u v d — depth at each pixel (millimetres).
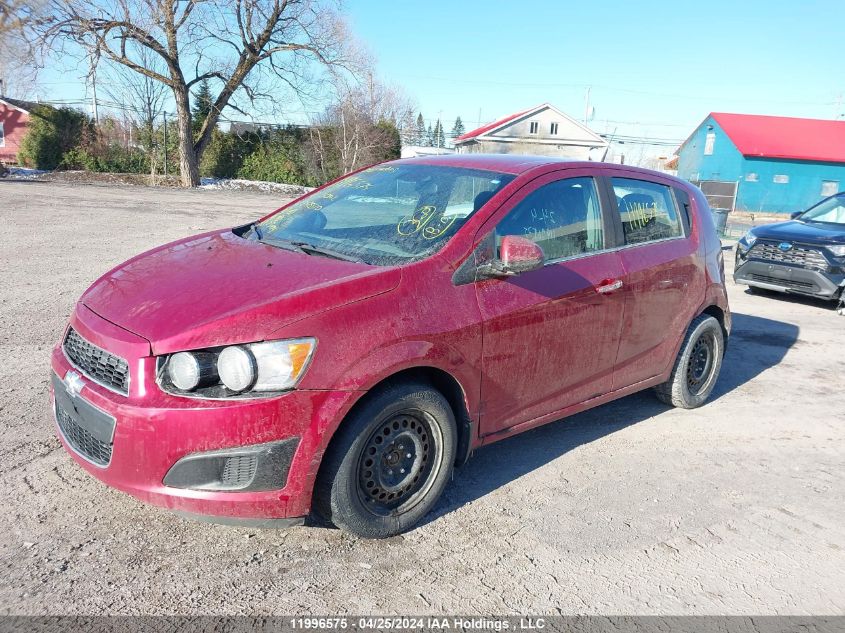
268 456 2678
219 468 2668
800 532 3494
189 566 2848
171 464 2631
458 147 67188
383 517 3086
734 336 7527
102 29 25859
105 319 2945
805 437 4773
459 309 3203
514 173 3818
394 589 2803
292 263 3246
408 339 2973
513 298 3441
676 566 3115
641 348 4402
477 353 3275
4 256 9281
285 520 2803
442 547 3131
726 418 5035
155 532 3061
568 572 3008
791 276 9141
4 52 24922
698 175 50156
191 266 3330
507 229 3549
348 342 2811
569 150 62812
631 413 5027
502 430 3594
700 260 4836
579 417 4902
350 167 36625
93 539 2971
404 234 3516
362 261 3305
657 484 3918
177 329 2695
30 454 3658
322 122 36875
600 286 3918
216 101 29125
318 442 2738
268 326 2697
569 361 3844
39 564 2773
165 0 26250
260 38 28203
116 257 9711
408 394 3012
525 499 3637
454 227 3436
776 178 44781
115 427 2668
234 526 2975
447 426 3230
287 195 27734
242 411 2623
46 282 7855
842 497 3908
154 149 30953
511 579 2930
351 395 2787
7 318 6266
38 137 31172
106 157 32125
